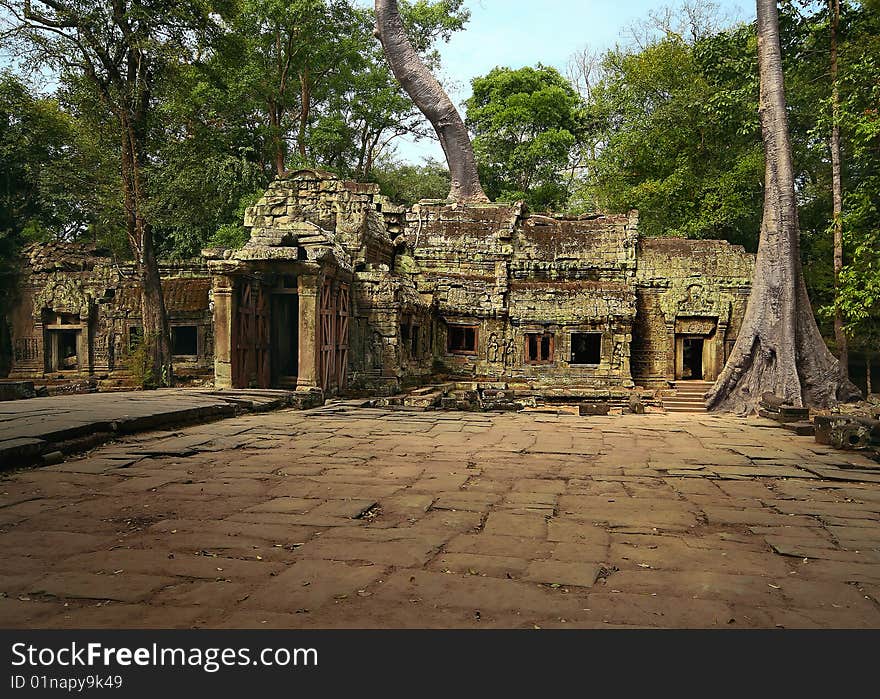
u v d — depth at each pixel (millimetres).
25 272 30578
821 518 5707
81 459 8016
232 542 4734
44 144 33562
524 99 42938
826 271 30500
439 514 5684
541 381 28156
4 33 22656
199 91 31062
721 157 33125
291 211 23203
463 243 30250
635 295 28844
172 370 26156
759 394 21844
